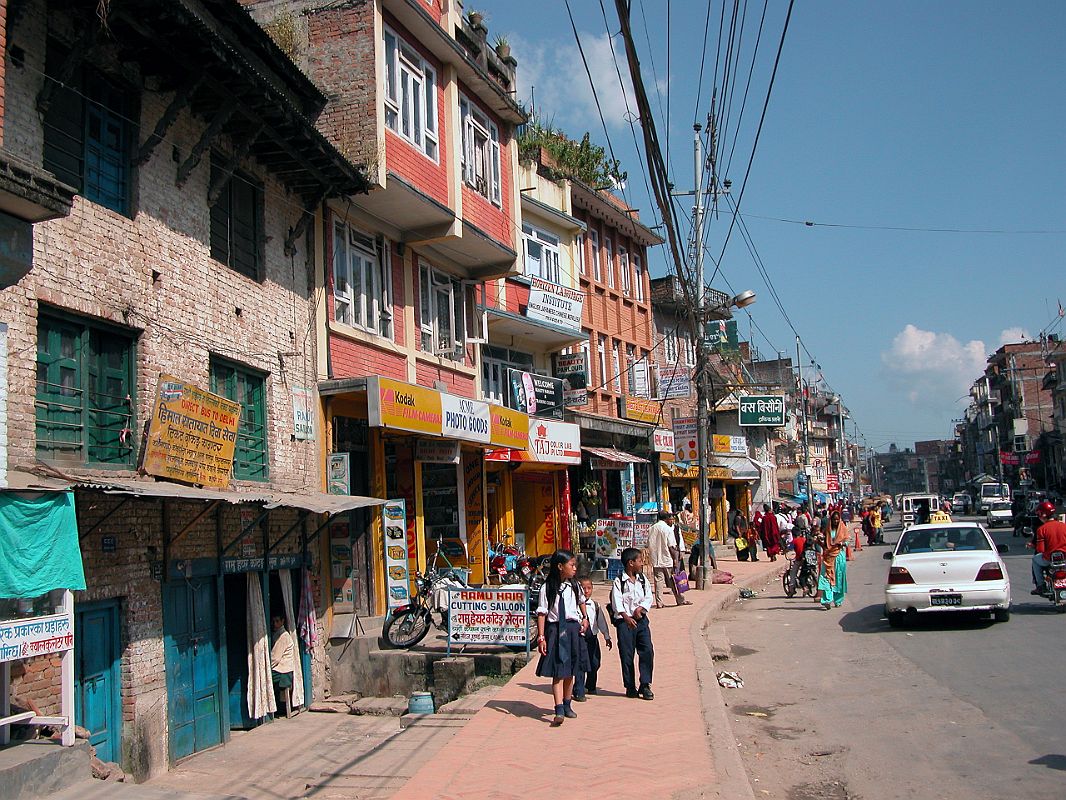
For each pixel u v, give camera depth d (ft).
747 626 56.13
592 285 101.81
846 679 37.58
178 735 36.50
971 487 333.62
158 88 38.04
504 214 67.82
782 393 191.01
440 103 60.44
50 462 30.96
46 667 28.71
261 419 45.88
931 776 23.66
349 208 54.24
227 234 43.98
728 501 152.35
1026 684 33.40
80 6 31.89
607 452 93.66
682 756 25.09
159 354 36.91
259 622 43.24
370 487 54.80
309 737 40.32
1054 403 228.84
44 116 31.27
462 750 26.73
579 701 33.17
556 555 30.63
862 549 146.10
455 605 44.78
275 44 43.60
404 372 59.21
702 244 74.59
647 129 31.24
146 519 35.22
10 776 22.50
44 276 30.73
